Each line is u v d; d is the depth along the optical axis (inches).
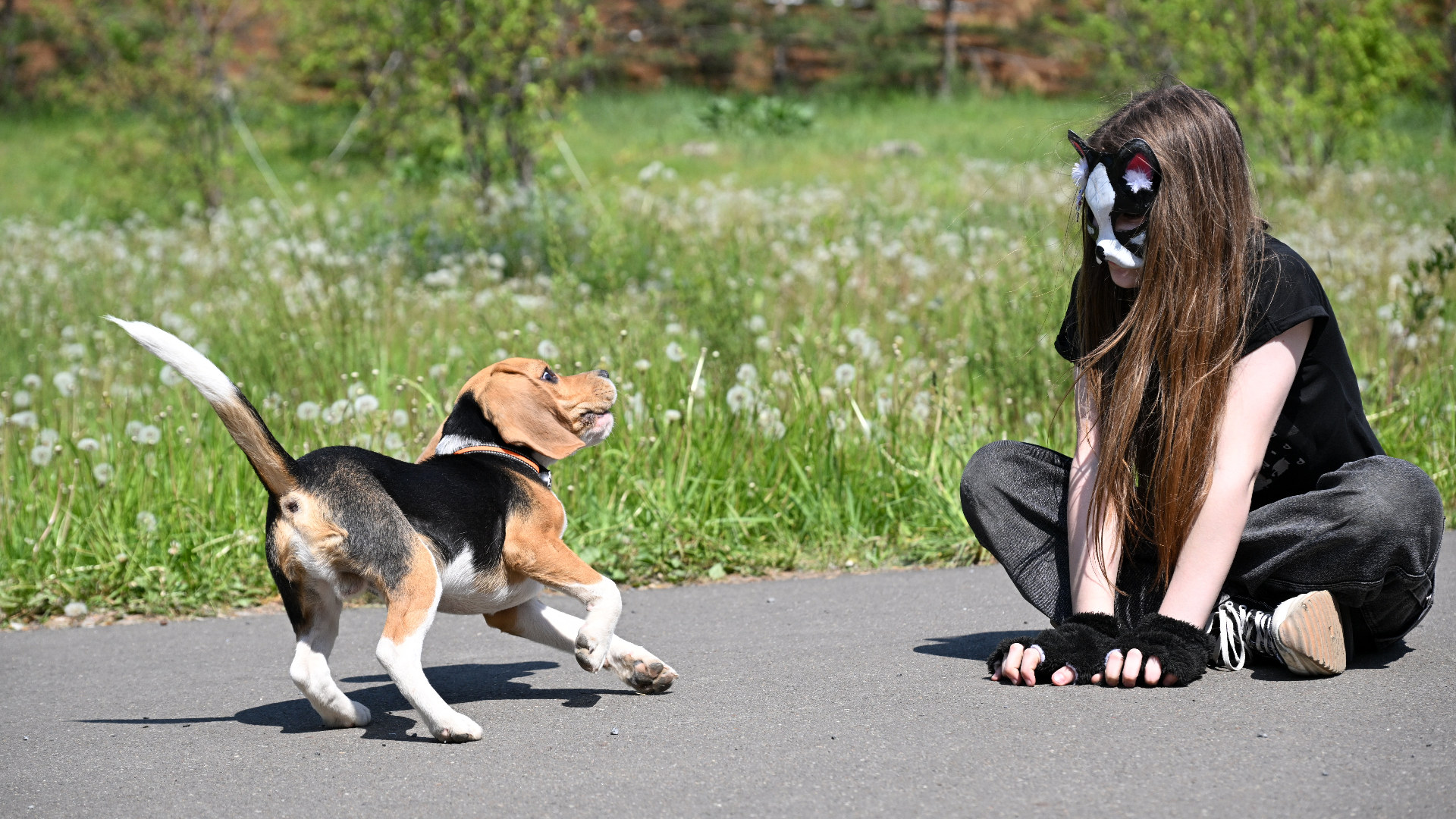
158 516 200.4
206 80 636.1
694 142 984.3
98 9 642.8
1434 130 816.9
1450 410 226.2
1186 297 118.0
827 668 133.0
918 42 1424.7
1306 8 578.6
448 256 373.4
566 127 644.1
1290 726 104.5
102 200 637.3
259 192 648.4
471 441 127.8
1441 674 118.8
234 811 98.2
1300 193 544.1
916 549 199.5
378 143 611.5
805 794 95.0
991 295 303.1
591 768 103.7
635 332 259.3
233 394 110.7
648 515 202.7
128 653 160.2
